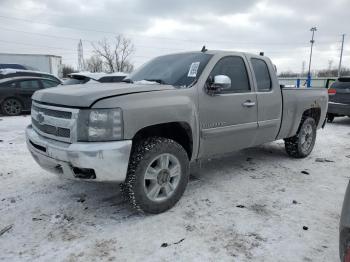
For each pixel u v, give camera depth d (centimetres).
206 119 418
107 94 335
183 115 382
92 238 329
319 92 644
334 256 304
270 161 610
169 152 375
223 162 596
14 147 679
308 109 621
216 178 507
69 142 338
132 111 337
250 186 475
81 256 300
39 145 366
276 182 495
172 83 425
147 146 358
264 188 468
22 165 552
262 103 499
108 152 323
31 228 347
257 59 514
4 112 1195
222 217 376
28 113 1277
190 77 422
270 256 303
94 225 354
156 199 373
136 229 347
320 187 477
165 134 408
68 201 412
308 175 531
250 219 372
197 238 331
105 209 392
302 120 615
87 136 329
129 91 350
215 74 437
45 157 362
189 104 389
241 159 619
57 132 348
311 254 307
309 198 436
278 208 403
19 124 994
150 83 416
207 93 417
